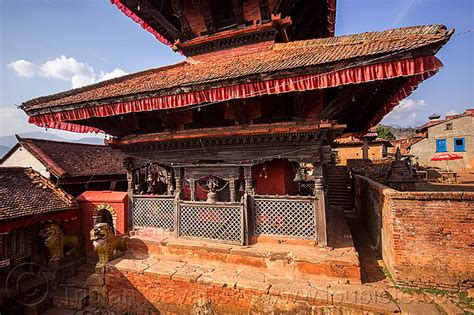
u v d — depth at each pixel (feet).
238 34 30.66
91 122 29.35
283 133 24.26
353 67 17.56
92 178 46.73
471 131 108.17
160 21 33.58
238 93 20.88
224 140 26.66
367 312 18.19
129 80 31.14
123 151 31.81
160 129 32.81
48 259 33.60
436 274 20.10
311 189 43.29
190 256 25.82
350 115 34.27
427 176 91.61
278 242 25.02
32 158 45.21
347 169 74.08
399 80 20.83
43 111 27.63
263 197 25.77
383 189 25.07
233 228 25.86
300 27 38.27
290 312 19.67
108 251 26.20
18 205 28.99
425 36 16.34
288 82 19.40
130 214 31.42
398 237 21.22
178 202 28.32
